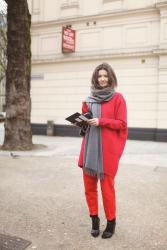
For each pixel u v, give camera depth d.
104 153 3.75
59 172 7.85
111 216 3.91
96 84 3.88
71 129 17.44
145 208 5.09
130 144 14.27
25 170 8.07
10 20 11.45
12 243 3.72
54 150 11.84
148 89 15.67
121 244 3.74
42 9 17.97
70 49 16.92
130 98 16.08
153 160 10.05
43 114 18.14
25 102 11.75
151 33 15.55
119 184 6.68
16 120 11.62
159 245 3.72
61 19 17.39
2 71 28.67
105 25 16.50
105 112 3.77
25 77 11.72
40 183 6.68
